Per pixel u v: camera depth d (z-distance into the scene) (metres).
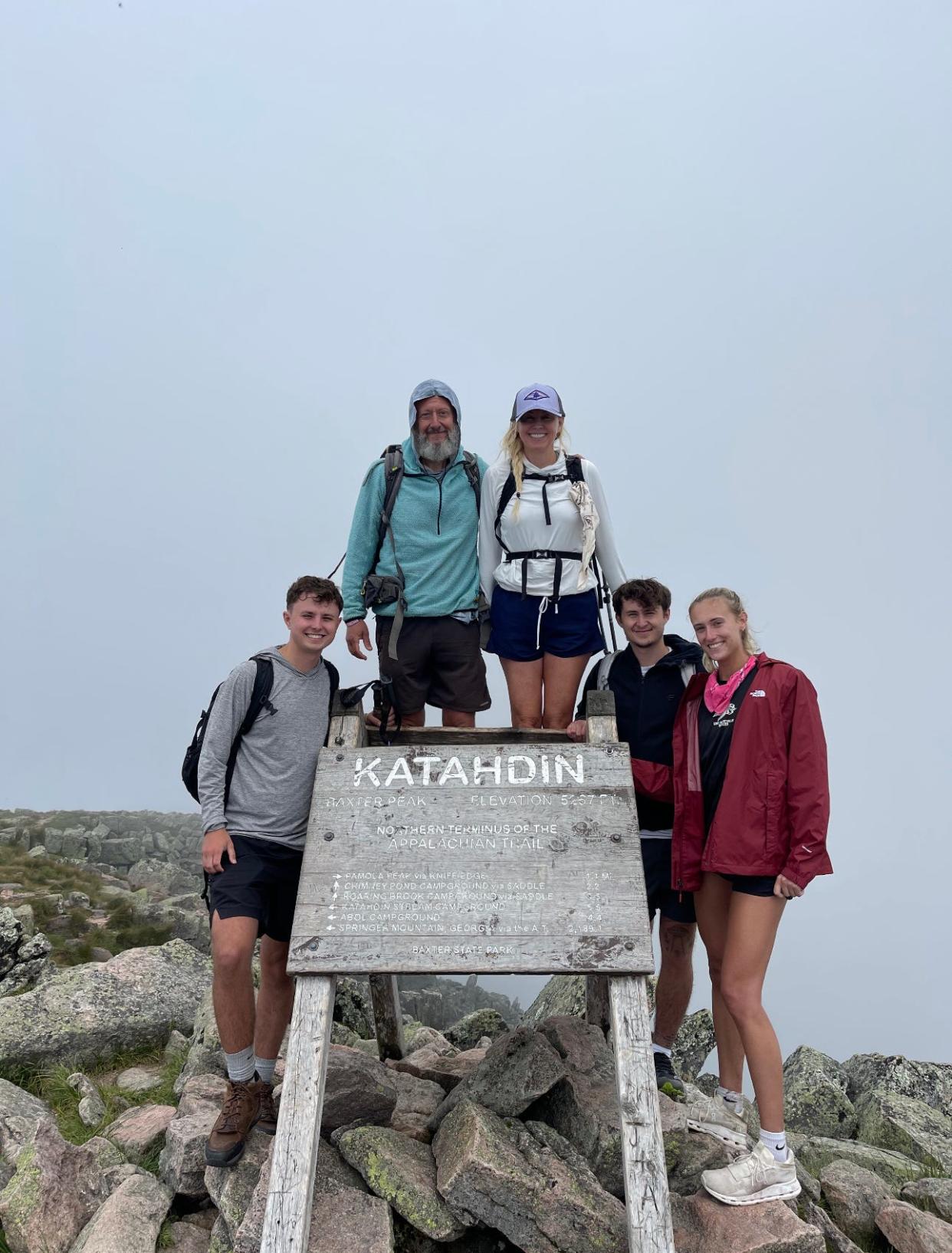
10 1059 6.55
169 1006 7.47
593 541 6.00
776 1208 4.27
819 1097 8.81
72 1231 4.51
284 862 4.80
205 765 4.79
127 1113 5.86
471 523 6.36
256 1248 3.95
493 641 6.23
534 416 5.90
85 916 15.97
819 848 4.41
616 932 4.09
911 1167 7.12
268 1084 4.88
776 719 4.62
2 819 37.25
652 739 5.64
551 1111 5.09
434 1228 4.14
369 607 6.27
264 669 4.91
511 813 4.53
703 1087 8.74
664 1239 3.49
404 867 4.34
